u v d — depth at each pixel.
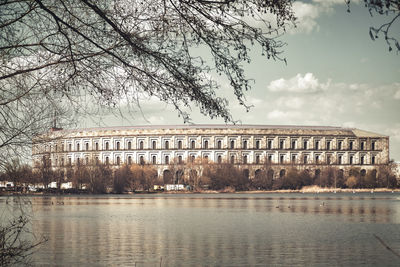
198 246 35.44
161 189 183.75
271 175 198.75
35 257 29.56
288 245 36.03
